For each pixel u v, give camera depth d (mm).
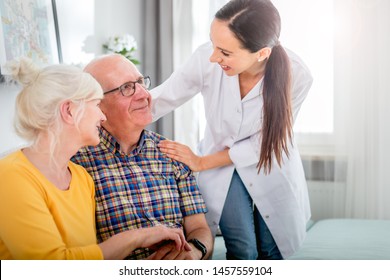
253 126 1883
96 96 1311
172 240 1424
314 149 3299
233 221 1927
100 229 1501
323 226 2701
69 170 1397
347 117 3215
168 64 3432
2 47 1846
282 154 1947
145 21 3486
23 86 1266
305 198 2193
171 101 1943
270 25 1659
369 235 2473
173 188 1635
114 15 3117
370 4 3127
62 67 1285
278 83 1794
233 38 1644
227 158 1892
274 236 1983
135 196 1544
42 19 2176
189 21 3410
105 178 1515
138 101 1548
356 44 3168
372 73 3164
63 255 1216
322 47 3230
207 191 1938
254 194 1917
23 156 1274
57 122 1262
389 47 3125
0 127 1859
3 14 1864
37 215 1199
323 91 3254
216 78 1883
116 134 1570
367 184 3219
